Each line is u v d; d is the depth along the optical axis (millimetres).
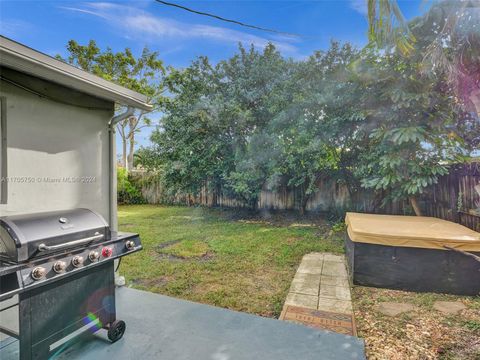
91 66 12648
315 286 3441
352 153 6609
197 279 3717
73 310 1934
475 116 4246
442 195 5344
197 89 7945
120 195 11375
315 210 7996
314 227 6766
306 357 2062
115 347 2188
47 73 2232
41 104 2518
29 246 1627
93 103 2986
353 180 6945
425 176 4973
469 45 2889
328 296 3168
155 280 3715
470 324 2576
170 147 8383
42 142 2529
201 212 8906
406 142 4891
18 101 2346
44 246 1695
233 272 3965
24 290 1552
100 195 3080
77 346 2191
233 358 2057
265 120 7539
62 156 2701
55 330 1813
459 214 4902
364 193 6922
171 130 8133
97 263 1997
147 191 11461
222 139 7816
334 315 2738
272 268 4109
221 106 7387
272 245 5262
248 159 7363
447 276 3238
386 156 5121
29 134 2426
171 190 8945
